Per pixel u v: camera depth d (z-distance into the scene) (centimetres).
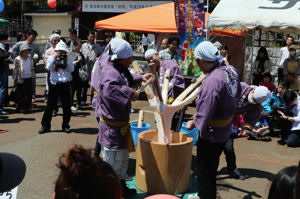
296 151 593
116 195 126
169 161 382
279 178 150
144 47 1889
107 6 2006
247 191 418
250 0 670
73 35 913
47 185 414
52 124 698
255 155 561
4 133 625
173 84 466
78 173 124
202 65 327
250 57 1162
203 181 339
